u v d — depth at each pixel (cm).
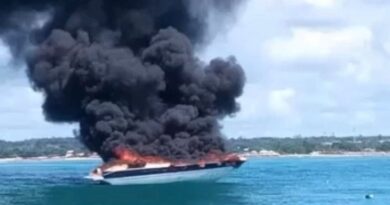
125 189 12269
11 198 11362
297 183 16462
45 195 11738
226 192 12319
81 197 11131
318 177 19875
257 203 10700
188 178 13012
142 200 10612
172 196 11238
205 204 10275
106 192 11825
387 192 13650
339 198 12131
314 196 12475
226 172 13512
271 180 17788
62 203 10375
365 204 11075
